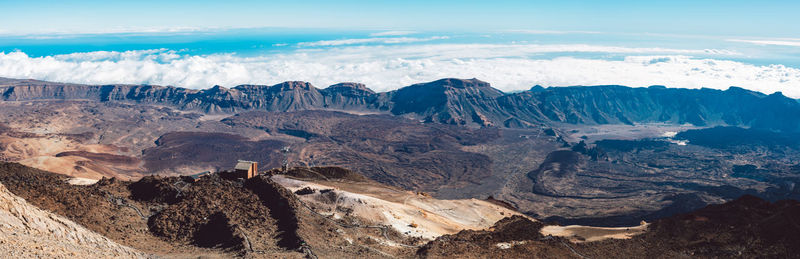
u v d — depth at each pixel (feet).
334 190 396.16
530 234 363.15
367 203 372.17
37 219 157.89
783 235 324.60
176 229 261.24
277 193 320.91
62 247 148.15
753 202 384.47
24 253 125.70
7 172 323.98
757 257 309.01
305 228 278.46
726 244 330.13
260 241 251.19
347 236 294.05
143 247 227.20
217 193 317.01
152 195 313.94
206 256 221.05
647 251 330.34
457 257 280.31
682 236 352.28
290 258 229.04
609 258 317.22
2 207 147.23
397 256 274.57
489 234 351.46
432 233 350.84
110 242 188.96
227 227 258.98
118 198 294.66
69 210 243.19
